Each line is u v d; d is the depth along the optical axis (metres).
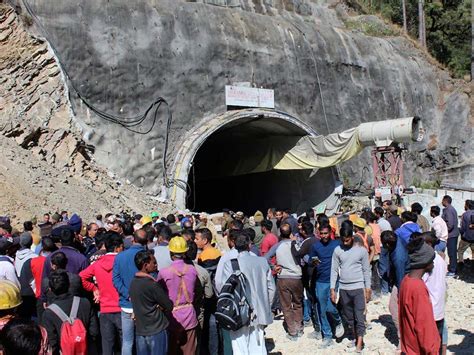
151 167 21.50
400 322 5.91
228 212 15.42
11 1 19.34
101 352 7.68
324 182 26.92
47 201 15.59
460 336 9.02
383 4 42.34
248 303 6.80
